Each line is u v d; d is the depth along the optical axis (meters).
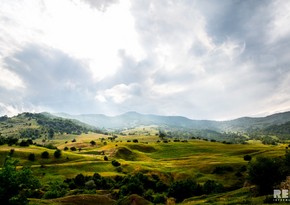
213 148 173.88
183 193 64.12
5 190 30.45
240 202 35.34
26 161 113.31
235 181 85.31
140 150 171.25
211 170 102.88
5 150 120.44
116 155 146.00
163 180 94.06
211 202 42.53
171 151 169.50
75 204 48.34
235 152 147.75
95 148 188.50
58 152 123.88
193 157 145.50
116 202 50.81
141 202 49.12
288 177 39.84
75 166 109.94
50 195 63.06
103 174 101.38
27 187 33.38
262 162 43.19
